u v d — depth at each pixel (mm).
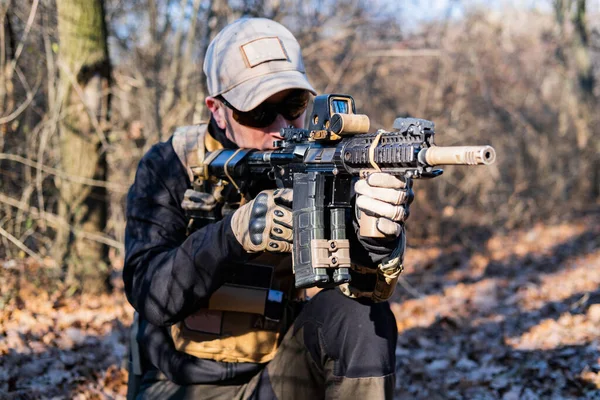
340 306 2158
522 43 15336
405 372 4668
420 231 11977
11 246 6523
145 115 8664
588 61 15469
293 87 2336
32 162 6246
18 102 6906
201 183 2404
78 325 5438
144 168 2494
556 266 9312
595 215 13602
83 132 6500
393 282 2049
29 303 5855
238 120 2408
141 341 2471
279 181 2180
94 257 6578
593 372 4371
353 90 11750
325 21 10281
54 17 7086
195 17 9086
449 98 13141
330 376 2168
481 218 12875
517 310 6602
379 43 11852
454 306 6941
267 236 2045
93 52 6531
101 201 6684
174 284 2186
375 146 1842
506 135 14125
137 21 9758
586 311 6270
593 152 15016
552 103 15602
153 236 2385
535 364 4613
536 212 13672
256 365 2371
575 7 15508
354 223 1994
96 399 3984
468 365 4805
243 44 2414
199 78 8781
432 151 1696
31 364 4371
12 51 6922
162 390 2432
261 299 2314
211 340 2346
